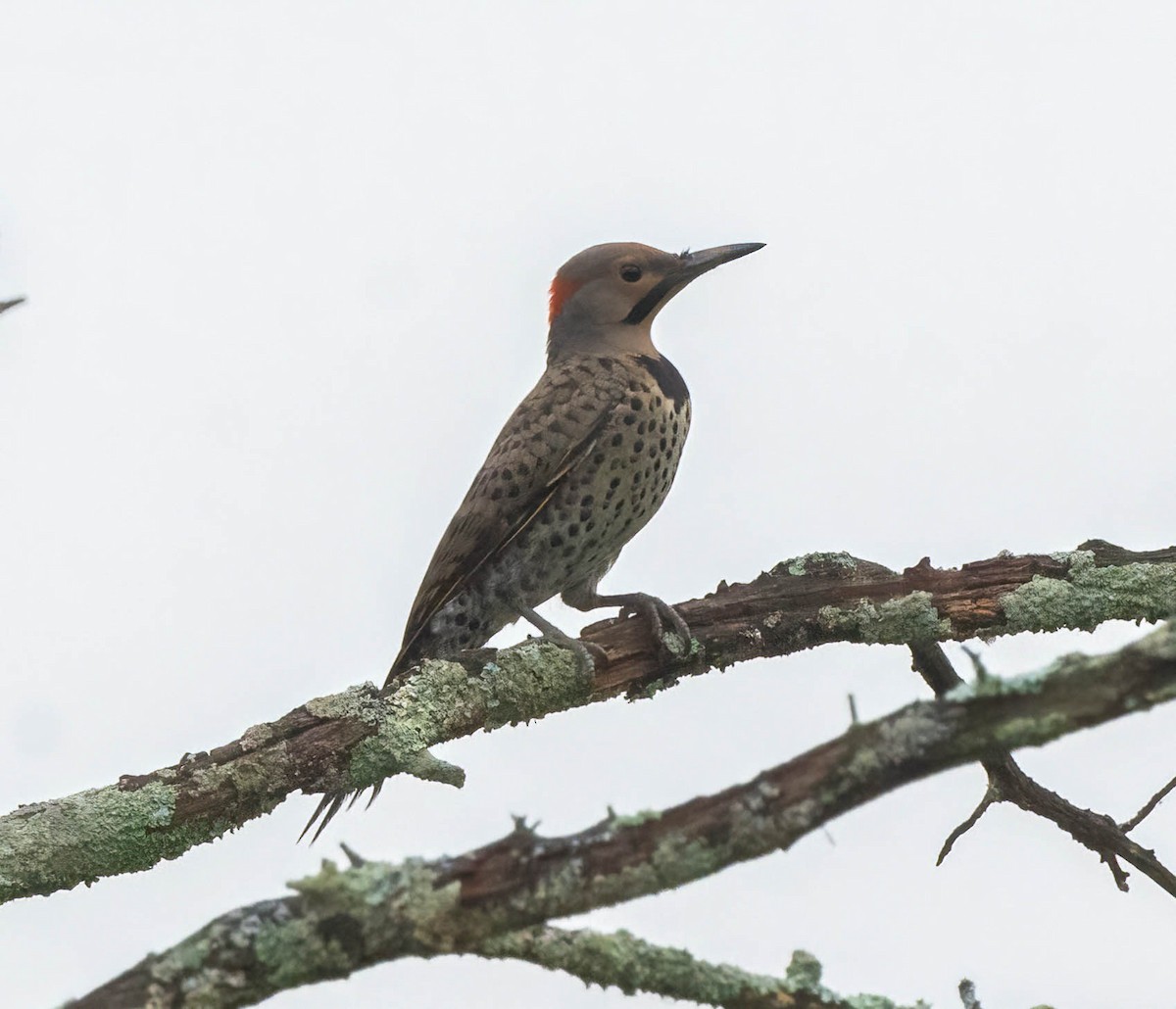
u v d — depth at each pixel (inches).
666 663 454.0
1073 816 429.4
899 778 243.8
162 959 247.8
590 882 247.9
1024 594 445.1
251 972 247.0
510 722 444.8
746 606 455.5
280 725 404.5
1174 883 427.5
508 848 251.0
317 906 248.5
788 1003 283.9
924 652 464.8
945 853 429.4
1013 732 238.5
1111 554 449.7
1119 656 237.5
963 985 295.9
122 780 390.6
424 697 424.8
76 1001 243.9
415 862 251.4
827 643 456.8
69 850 379.2
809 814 245.4
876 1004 287.9
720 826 247.8
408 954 250.1
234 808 395.2
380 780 412.8
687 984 282.0
